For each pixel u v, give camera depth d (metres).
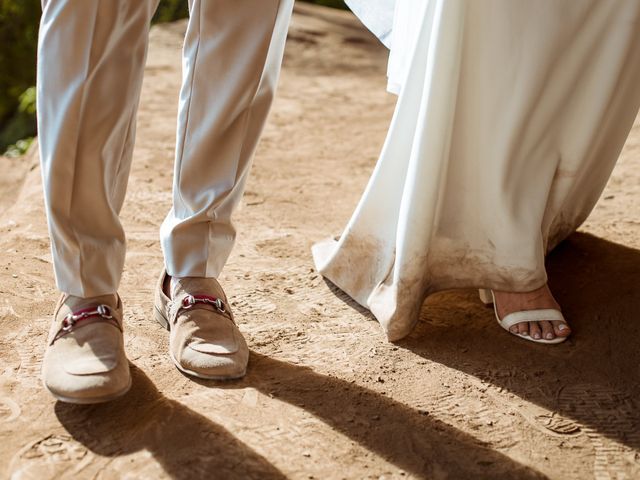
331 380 2.00
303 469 1.66
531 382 2.04
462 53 1.98
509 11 1.95
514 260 2.18
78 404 1.84
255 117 1.98
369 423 1.83
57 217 1.77
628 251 2.75
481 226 2.18
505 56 1.99
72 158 1.72
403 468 1.69
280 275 2.60
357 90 5.48
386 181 2.25
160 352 2.08
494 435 1.82
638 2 2.05
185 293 2.04
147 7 1.74
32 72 11.05
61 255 1.82
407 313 2.16
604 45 2.08
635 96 2.32
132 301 2.36
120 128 1.77
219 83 1.87
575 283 2.53
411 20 2.19
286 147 4.12
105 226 1.85
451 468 1.70
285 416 1.83
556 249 2.76
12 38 10.99
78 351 1.81
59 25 1.65
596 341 2.23
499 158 2.07
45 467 1.63
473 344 2.21
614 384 2.04
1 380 1.93
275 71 1.97
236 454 1.70
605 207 3.15
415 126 2.14
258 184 3.53
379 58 6.55
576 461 1.74
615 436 1.84
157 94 5.04
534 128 2.09
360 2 2.43
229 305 2.18
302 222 3.11
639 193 3.29
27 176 4.06
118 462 1.66
